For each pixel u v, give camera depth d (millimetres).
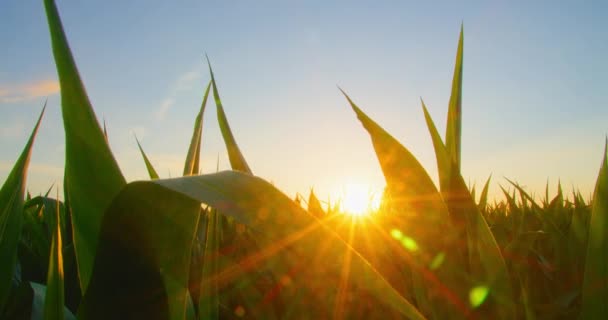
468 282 844
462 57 1011
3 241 857
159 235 585
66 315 827
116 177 649
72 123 644
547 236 1607
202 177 476
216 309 884
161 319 604
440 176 928
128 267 582
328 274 933
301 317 996
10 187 881
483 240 849
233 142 1239
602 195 783
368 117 843
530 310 968
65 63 648
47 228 1748
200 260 1263
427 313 885
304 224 484
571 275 1279
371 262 1332
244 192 476
